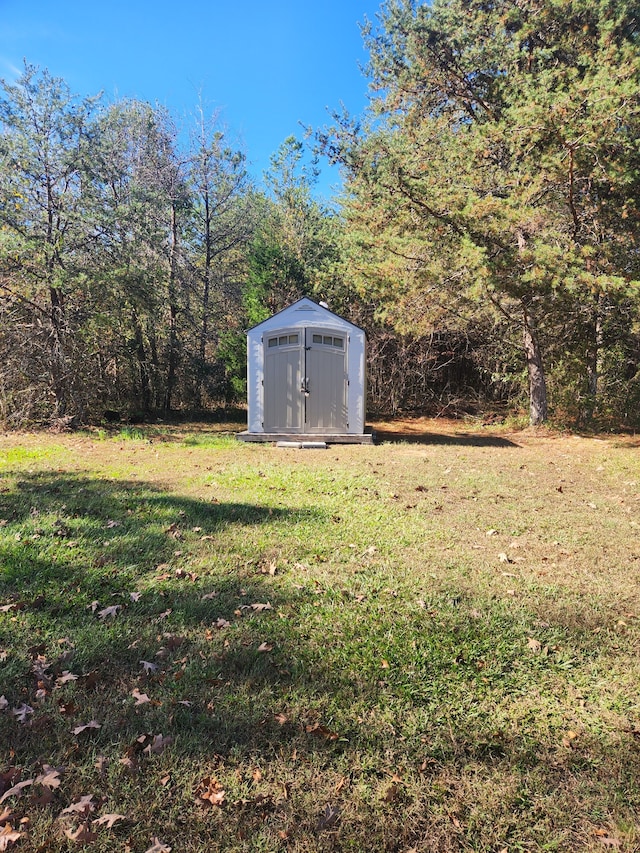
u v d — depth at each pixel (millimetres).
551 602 3365
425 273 11633
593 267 10336
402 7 12352
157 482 6715
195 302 18875
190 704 2322
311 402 11156
